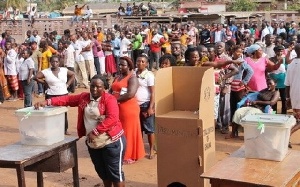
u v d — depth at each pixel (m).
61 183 6.71
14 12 38.94
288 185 4.24
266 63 8.77
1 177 7.07
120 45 17.23
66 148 5.50
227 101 8.80
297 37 15.23
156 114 5.47
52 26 25.55
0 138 9.41
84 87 15.50
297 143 8.33
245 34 20.45
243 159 4.78
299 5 46.66
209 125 5.35
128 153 7.32
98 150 5.29
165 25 29.05
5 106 12.90
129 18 33.19
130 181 6.68
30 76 11.20
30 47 13.45
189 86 5.78
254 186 4.17
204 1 45.56
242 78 8.62
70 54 14.52
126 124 7.21
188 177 5.34
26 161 4.92
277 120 4.73
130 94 6.98
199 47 7.68
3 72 13.45
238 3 46.78
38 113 5.29
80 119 5.37
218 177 4.30
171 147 5.36
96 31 21.05
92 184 6.64
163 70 5.62
